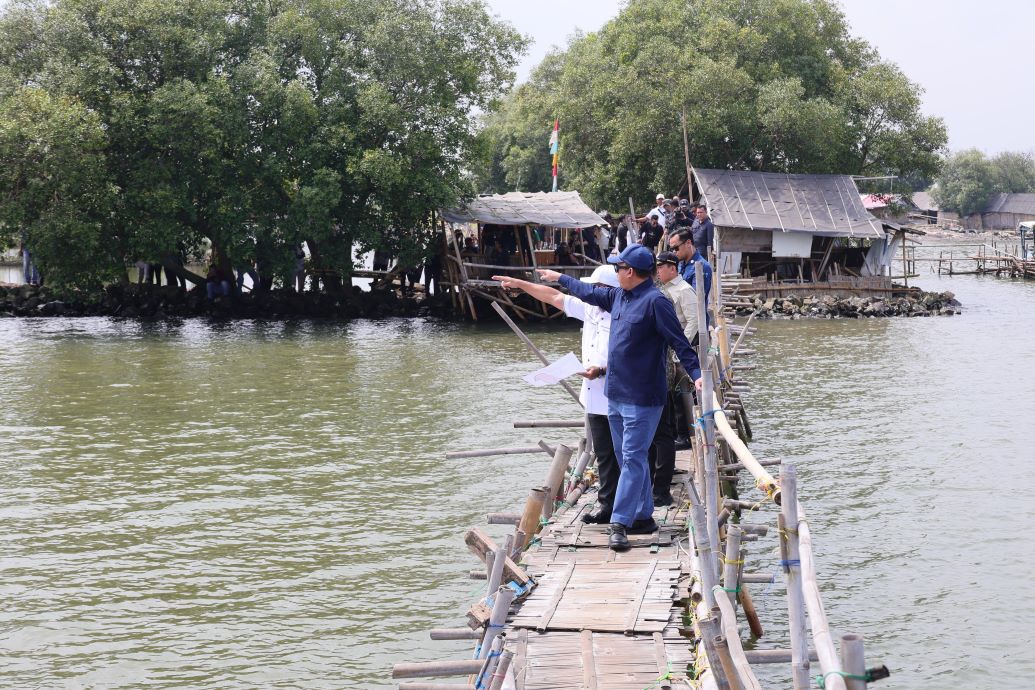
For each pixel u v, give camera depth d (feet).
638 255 27.53
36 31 119.55
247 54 127.65
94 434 63.16
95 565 41.34
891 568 40.86
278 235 128.26
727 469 45.50
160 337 108.78
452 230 134.72
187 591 38.83
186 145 118.52
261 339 108.17
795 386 79.77
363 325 122.42
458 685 22.44
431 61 128.06
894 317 134.31
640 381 28.17
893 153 170.09
